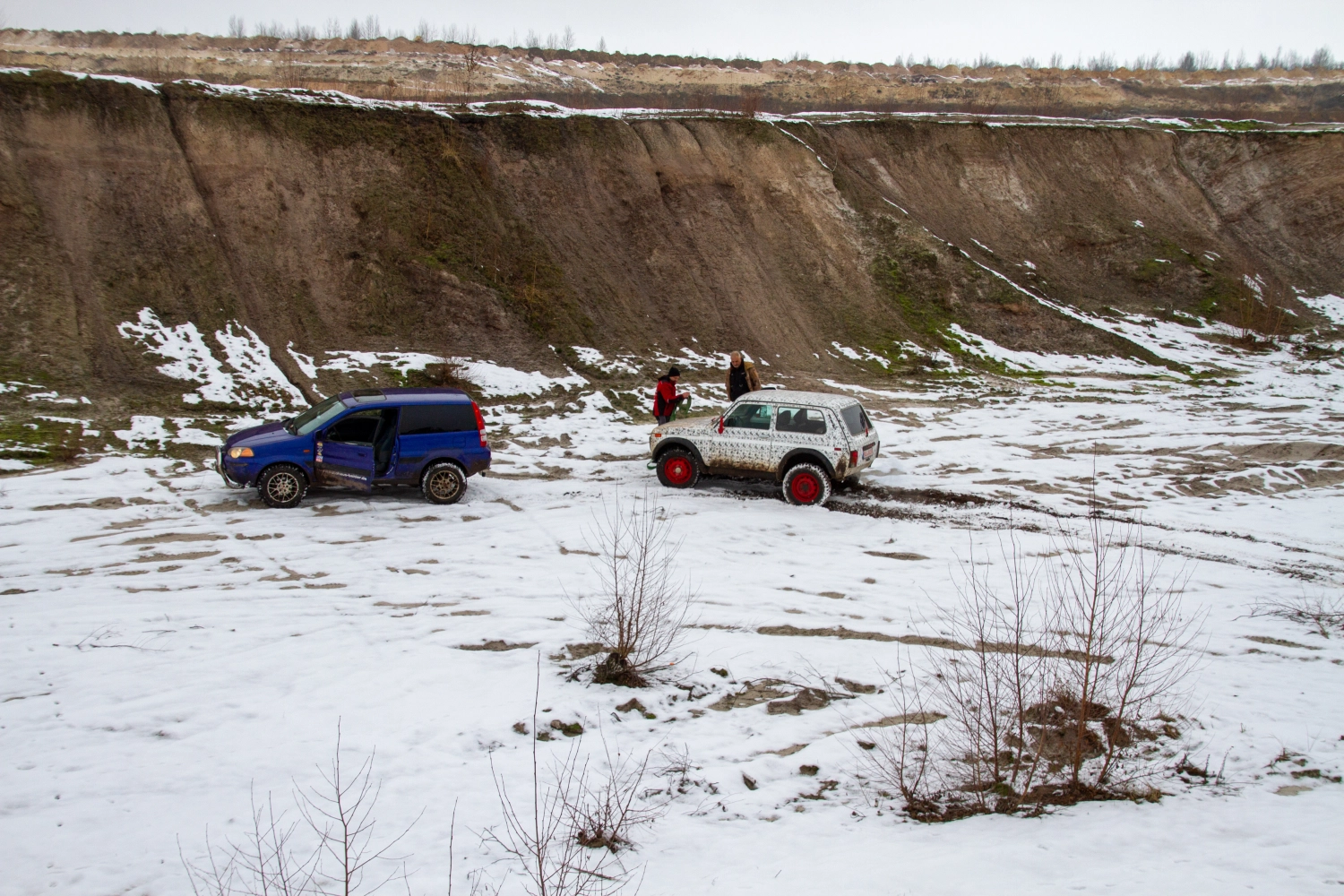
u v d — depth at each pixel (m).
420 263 24.20
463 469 13.33
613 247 27.77
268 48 64.38
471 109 29.66
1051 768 6.02
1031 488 14.56
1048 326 29.41
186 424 16.92
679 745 6.40
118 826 5.09
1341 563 10.95
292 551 10.79
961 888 4.16
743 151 32.25
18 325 18.80
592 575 10.06
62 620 8.41
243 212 23.41
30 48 57.06
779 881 4.48
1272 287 33.97
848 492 14.34
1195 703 6.91
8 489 12.97
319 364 20.58
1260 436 18.22
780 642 8.34
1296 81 75.56
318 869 4.65
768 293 28.39
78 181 22.20
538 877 4.62
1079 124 40.03
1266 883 4.07
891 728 6.69
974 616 8.94
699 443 14.19
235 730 6.37
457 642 8.16
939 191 35.38
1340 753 6.07
